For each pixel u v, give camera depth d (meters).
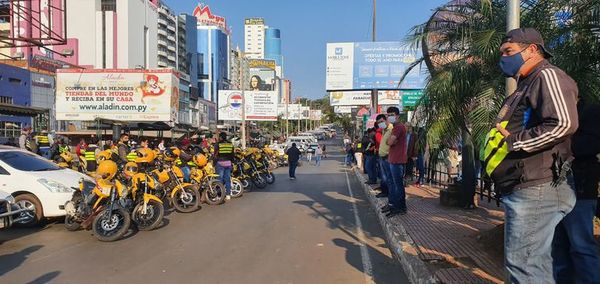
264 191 16.95
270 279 6.12
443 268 5.85
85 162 16.41
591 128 3.61
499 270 5.71
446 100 7.72
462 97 7.75
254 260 7.09
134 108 27.89
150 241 8.46
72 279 6.16
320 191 16.91
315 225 10.01
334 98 43.94
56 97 28.08
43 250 7.80
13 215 8.40
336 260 7.07
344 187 18.39
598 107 3.66
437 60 9.30
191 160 13.30
